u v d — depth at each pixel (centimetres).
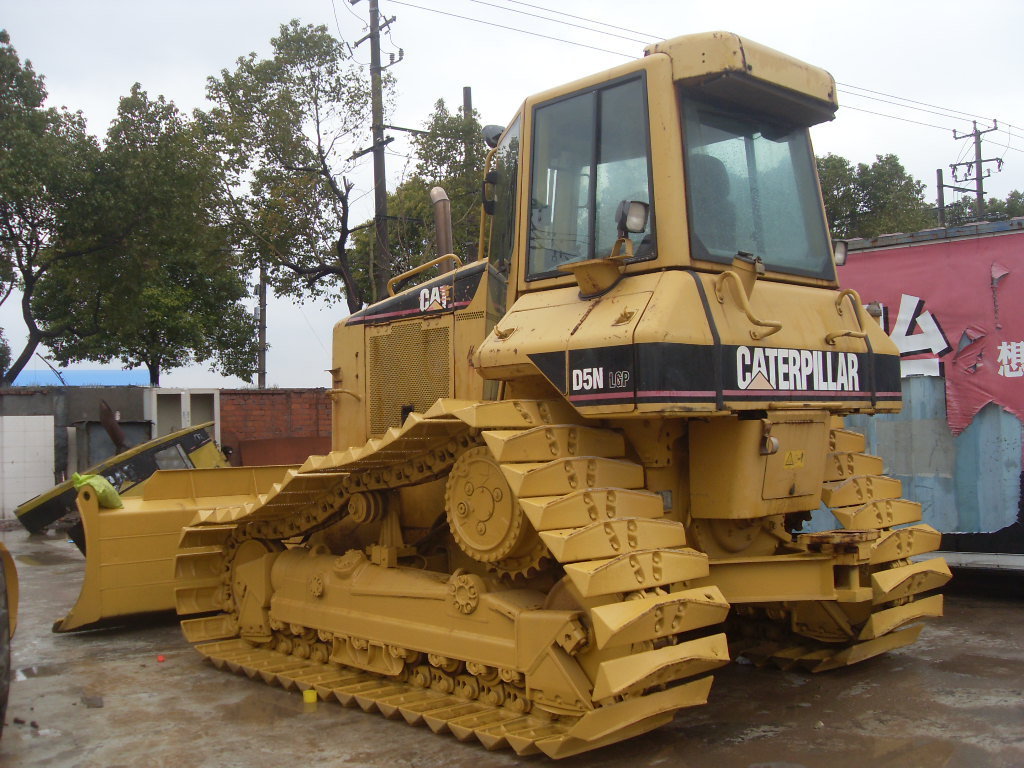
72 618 678
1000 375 731
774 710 462
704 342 387
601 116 444
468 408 414
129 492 1022
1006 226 731
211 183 1741
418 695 479
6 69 1828
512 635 426
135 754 422
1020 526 721
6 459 1570
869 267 801
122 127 1811
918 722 436
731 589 445
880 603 511
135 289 1944
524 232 475
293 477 527
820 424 463
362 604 522
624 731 386
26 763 412
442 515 526
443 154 1800
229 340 3033
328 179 1739
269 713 483
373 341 604
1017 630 621
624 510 399
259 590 605
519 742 388
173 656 620
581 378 400
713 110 442
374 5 1709
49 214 1814
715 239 425
